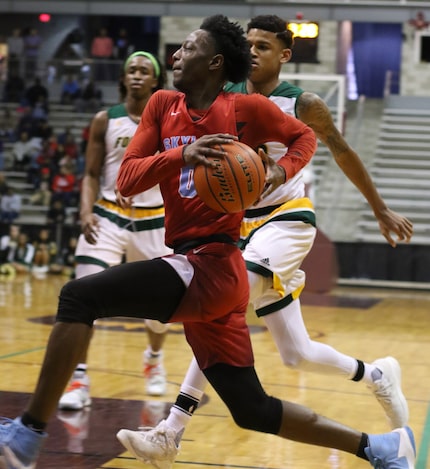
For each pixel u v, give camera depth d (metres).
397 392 4.88
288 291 4.66
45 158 21.59
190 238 3.63
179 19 25.34
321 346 4.74
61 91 22.83
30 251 19.31
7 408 5.42
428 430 5.36
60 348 3.47
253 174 3.40
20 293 14.41
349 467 4.47
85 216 5.90
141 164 3.54
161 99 3.74
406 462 3.79
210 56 3.63
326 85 19.27
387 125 23.05
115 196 6.05
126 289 3.50
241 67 3.71
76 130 22.62
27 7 21.69
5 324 10.10
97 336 9.48
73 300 3.50
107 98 22.77
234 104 3.65
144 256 6.07
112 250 5.97
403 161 22.05
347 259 18.84
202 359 3.69
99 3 21.47
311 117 4.76
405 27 25.08
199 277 3.56
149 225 6.03
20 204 20.95
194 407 4.16
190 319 3.59
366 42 26.22
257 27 4.85
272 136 3.72
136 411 5.55
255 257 4.59
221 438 5.02
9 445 3.48
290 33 4.90
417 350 9.30
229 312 3.64
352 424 5.47
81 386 5.64
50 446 4.62
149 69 6.00
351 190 19.67
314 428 3.66
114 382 6.63
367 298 16.12
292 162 3.67
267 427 3.63
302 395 6.41
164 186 3.68
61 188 20.44
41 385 3.50
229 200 3.40
